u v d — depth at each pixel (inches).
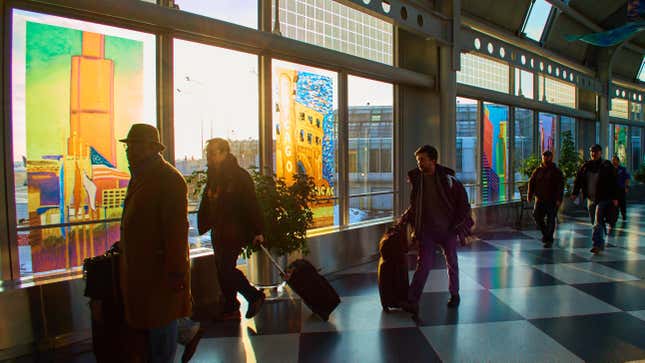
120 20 158.6
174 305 94.7
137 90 165.0
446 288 198.1
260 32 195.9
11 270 136.6
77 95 149.8
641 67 650.8
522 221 407.5
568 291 191.6
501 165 405.4
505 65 402.3
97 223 155.2
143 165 95.2
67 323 139.2
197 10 182.1
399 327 152.1
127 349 97.0
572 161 461.4
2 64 134.6
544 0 390.9
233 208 155.6
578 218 434.6
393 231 173.5
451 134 301.1
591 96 556.4
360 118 265.9
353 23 260.1
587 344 136.2
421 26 272.7
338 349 134.4
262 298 159.2
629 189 625.0
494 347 134.6
